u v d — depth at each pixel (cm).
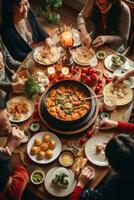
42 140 175
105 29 226
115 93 188
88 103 183
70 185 162
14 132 172
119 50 226
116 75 193
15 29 223
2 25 222
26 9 212
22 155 172
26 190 191
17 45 229
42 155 169
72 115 178
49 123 179
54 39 218
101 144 171
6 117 173
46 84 195
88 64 202
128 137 129
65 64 202
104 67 201
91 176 162
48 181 163
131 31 227
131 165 123
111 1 202
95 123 179
